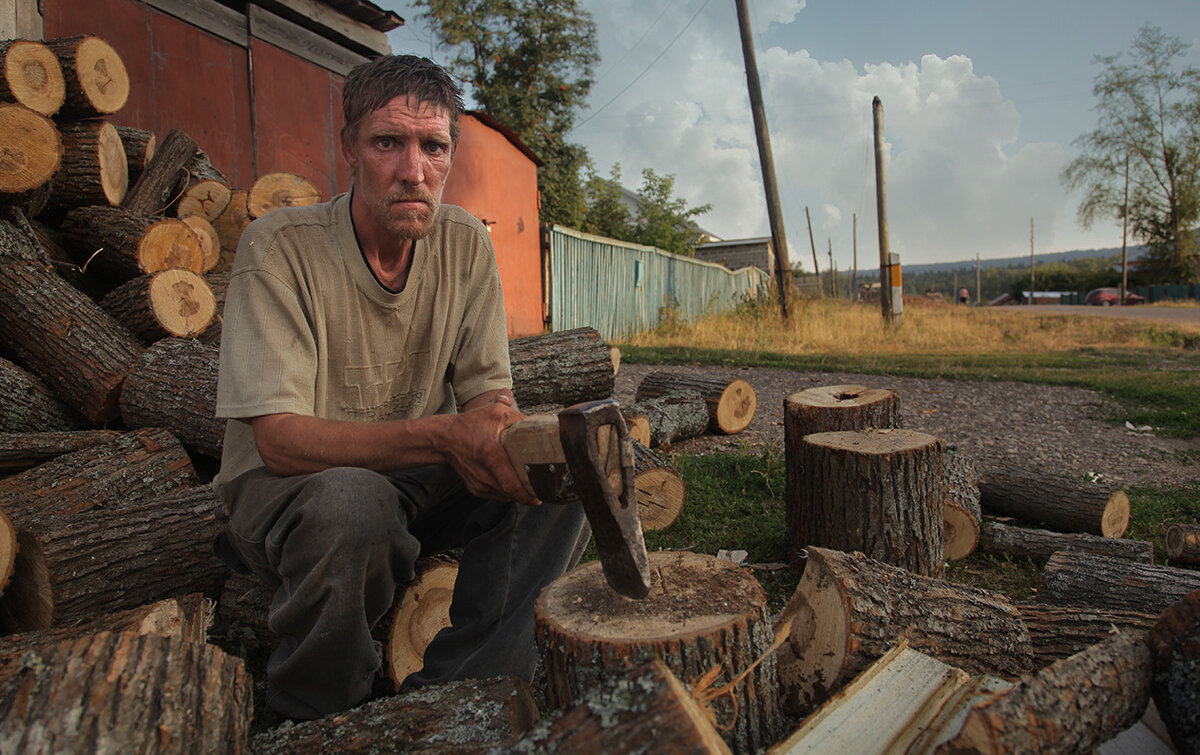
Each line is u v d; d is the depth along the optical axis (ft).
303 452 5.84
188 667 4.34
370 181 6.06
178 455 10.90
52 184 14.51
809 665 6.41
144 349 12.84
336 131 31.40
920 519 9.45
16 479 9.80
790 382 29.66
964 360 37.65
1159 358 39.40
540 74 66.54
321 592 5.60
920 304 98.17
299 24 29.60
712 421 19.35
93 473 10.07
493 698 5.24
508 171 40.06
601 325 51.08
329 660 5.88
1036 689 4.20
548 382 14.43
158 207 17.76
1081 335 53.11
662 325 54.29
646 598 5.23
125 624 5.85
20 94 14.71
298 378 6.07
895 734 4.85
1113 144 149.59
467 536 6.95
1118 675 4.58
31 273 12.37
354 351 6.54
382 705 5.25
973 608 6.75
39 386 11.99
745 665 4.93
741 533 12.14
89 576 7.68
